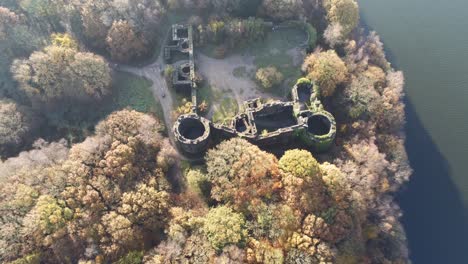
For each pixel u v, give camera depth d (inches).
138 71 5506.9
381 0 6968.5
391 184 4768.7
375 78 5383.9
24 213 3885.3
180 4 5989.2
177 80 5246.1
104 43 5546.3
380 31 6530.5
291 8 5802.2
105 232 3828.7
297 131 4771.2
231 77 5452.8
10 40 5255.9
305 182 4097.0
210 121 4854.8
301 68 5492.1
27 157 4355.3
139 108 5167.3
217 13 5920.3
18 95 5088.6
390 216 4478.3
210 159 4429.1
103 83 5128.0
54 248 3720.5
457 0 6840.6
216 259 3649.1
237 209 4050.2
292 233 3878.0
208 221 3932.1
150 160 4480.8
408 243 4781.0
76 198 3988.7
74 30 5620.1
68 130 5054.1
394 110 5132.9
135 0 5634.8
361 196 4264.3
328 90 5191.9
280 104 4990.2
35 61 4977.9
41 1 5600.4
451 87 5866.1
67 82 5014.8
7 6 5703.7
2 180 4121.6
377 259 4296.3
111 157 4200.3
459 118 5590.6
